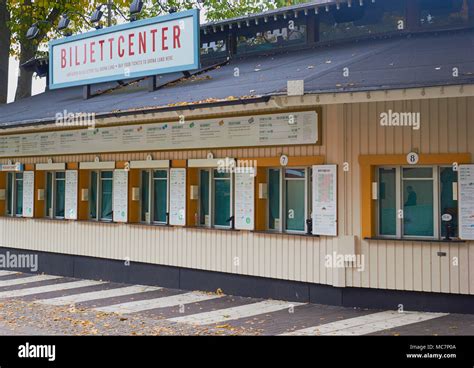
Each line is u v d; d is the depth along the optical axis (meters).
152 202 16.84
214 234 15.07
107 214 18.11
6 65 27.69
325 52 15.58
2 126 18.56
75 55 18.55
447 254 11.98
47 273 19.66
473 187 11.78
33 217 20.11
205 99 12.98
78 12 28.05
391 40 14.97
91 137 17.91
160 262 16.28
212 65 18.16
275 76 13.67
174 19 16.11
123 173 17.20
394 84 10.66
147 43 16.67
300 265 13.45
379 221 12.79
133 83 19.36
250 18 17.78
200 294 15.05
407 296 12.32
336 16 16.30
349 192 12.80
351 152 12.80
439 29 14.70
